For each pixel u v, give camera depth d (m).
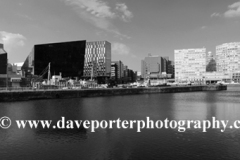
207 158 24.36
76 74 185.38
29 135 33.31
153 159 24.11
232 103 77.81
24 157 24.78
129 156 24.95
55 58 185.25
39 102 74.56
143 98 99.06
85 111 56.09
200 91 170.62
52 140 30.83
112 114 51.84
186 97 106.31
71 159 24.19
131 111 56.72
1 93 72.69
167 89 148.00
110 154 25.52
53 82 130.38
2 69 108.94
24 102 73.38
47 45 184.25
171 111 57.31
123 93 121.69
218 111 57.69
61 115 49.81
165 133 34.44
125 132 35.06
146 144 29.05
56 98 88.56
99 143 29.45
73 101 80.12
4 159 24.27
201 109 61.41
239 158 24.33
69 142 29.86
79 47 180.75
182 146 28.20
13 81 107.62
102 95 109.69
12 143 29.50
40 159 24.27
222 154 25.45
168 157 24.62
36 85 105.25
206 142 29.78
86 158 24.42
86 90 101.31
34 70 186.00
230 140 30.69
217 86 182.50
